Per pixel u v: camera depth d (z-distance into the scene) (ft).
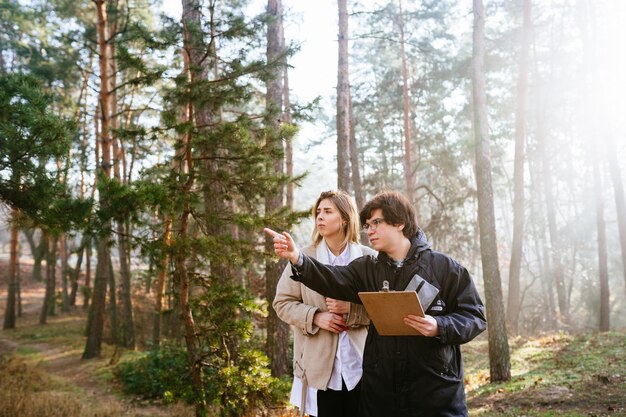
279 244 8.03
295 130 21.29
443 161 78.69
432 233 70.79
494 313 29.68
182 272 20.80
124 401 35.47
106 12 55.21
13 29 69.41
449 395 7.41
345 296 8.34
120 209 18.37
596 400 21.45
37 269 135.74
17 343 69.82
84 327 81.71
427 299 7.67
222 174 20.67
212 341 20.29
